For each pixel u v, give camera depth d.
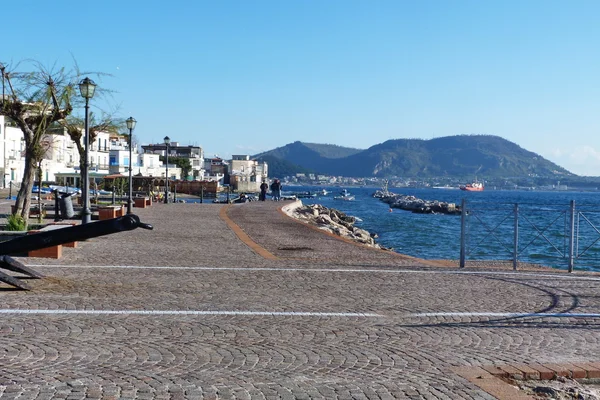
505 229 46.97
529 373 6.75
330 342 7.93
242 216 34.56
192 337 7.97
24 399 5.53
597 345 8.09
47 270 13.11
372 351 7.54
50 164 77.56
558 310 10.39
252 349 7.48
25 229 18.16
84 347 7.33
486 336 8.45
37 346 7.31
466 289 12.39
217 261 15.62
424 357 7.32
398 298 11.19
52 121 21.23
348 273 14.17
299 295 11.23
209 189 103.38
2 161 71.50
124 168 97.50
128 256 16.00
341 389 6.07
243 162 187.88
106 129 27.34
